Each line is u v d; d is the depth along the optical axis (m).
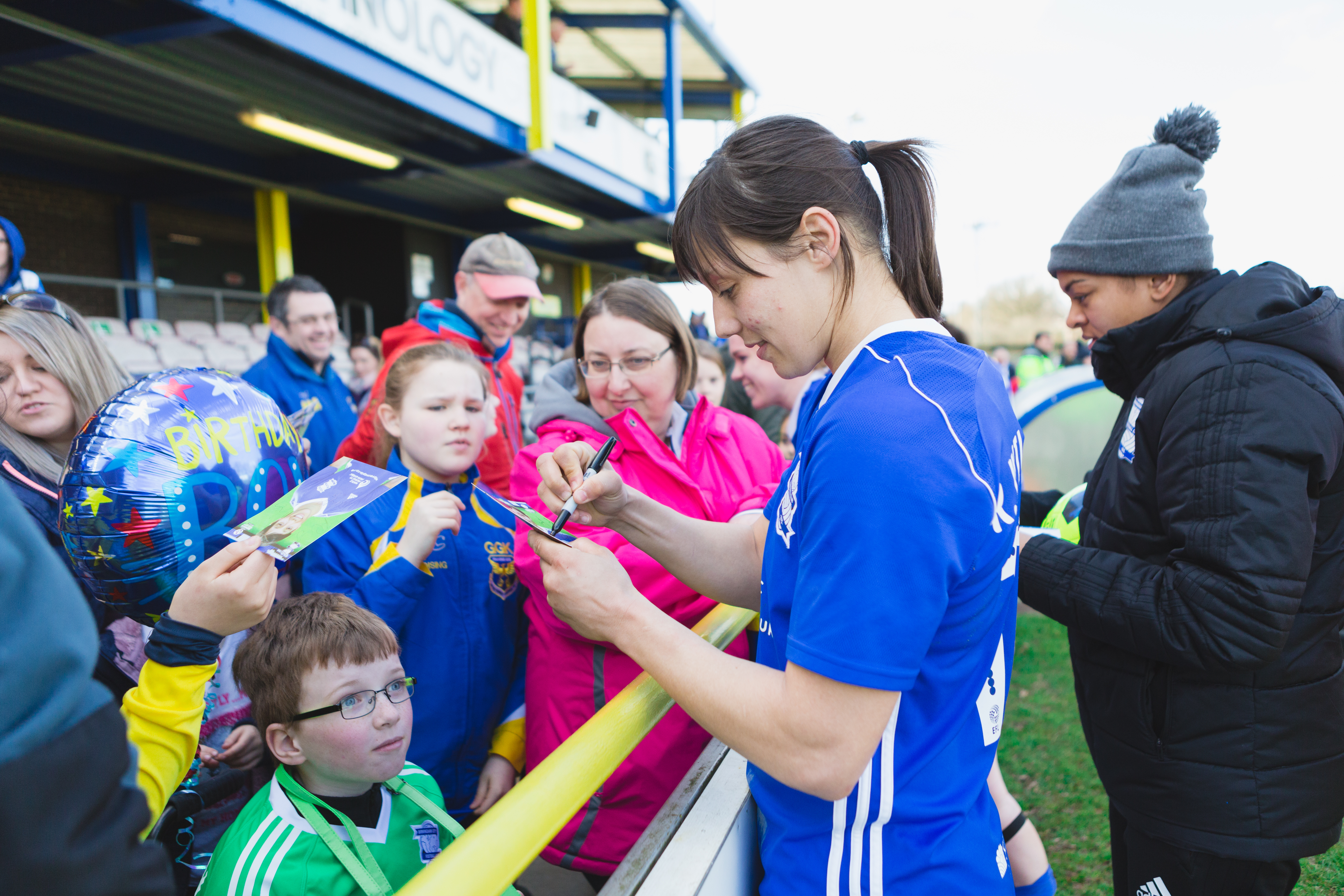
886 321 0.84
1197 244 1.39
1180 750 1.26
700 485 1.63
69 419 1.29
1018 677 3.74
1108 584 1.27
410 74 6.29
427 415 1.56
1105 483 1.45
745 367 3.02
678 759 1.37
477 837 0.65
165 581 0.93
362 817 1.07
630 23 11.75
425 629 1.47
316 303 3.50
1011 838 1.51
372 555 1.54
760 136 0.82
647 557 1.38
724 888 0.88
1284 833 1.22
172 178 9.30
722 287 0.85
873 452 0.67
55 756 0.38
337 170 9.02
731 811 0.95
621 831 1.37
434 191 10.70
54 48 5.03
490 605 1.59
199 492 0.93
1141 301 1.48
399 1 6.01
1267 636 1.11
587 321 1.57
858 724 0.68
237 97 6.16
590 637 0.85
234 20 4.56
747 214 0.79
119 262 9.49
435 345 1.67
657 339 1.53
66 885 0.37
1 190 8.38
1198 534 1.17
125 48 5.06
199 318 9.92
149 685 0.72
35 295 1.32
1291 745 1.21
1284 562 1.10
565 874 2.03
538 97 8.16
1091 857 2.37
